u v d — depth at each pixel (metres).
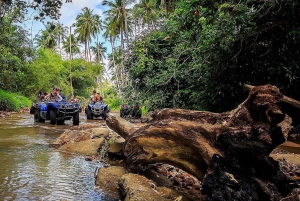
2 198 3.59
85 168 5.24
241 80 8.55
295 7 6.83
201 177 3.73
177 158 3.94
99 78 53.75
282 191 3.23
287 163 5.20
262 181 3.20
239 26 7.88
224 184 3.13
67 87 38.53
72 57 52.84
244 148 3.20
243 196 3.07
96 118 18.86
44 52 37.03
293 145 7.63
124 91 13.49
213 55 8.27
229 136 3.26
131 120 14.02
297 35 7.16
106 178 4.38
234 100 8.99
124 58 14.41
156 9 25.20
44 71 32.69
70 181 4.41
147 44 12.60
